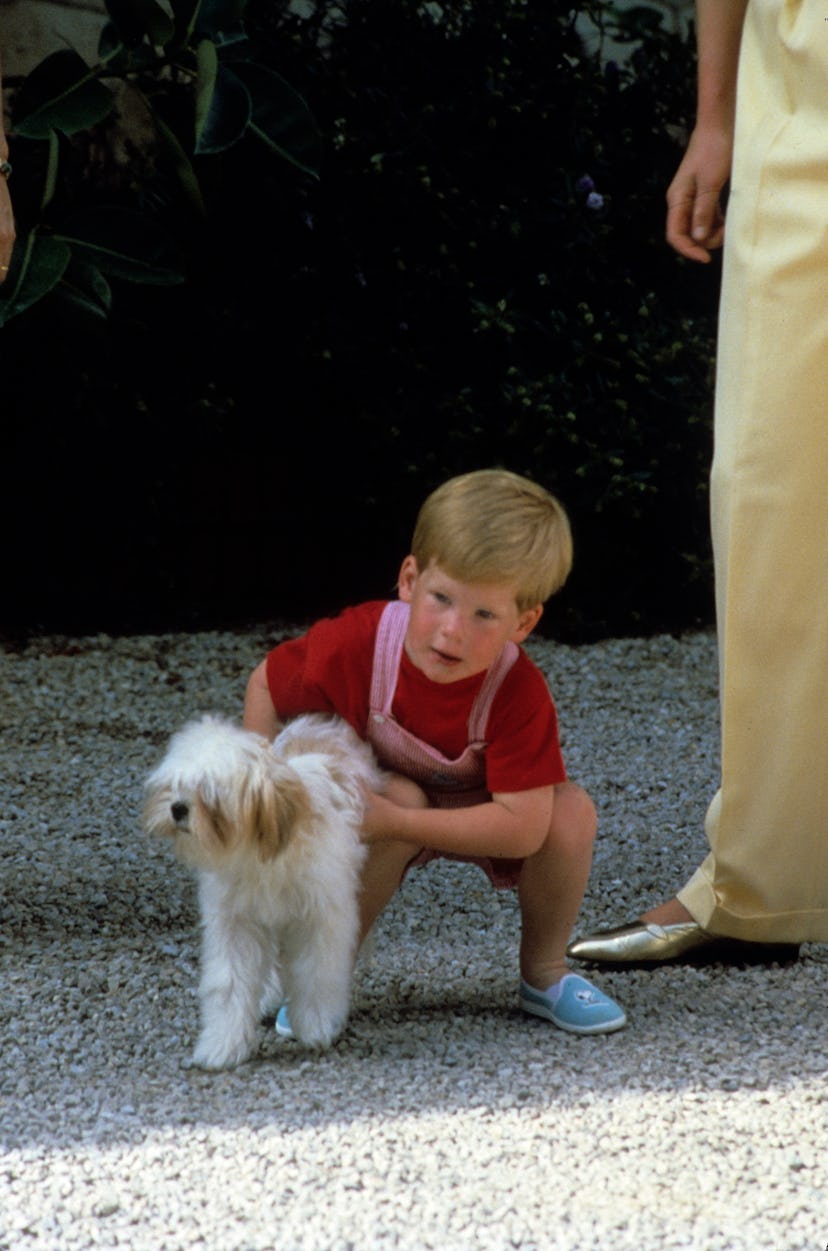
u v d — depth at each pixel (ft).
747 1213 16.42
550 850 21.43
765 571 22.97
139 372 50.83
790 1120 18.78
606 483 53.16
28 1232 15.94
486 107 52.65
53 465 50.49
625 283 54.80
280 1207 16.43
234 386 53.01
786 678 23.30
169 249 40.93
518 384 53.16
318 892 19.49
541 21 54.34
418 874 29.45
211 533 54.65
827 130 21.95
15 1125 18.52
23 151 43.88
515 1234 15.88
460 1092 19.49
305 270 52.26
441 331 53.88
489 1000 23.13
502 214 53.42
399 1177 17.12
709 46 26.00
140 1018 22.08
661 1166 17.48
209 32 39.93
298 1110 18.92
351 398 53.88
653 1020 22.36
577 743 40.73
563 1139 18.15
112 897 27.81
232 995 20.30
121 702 43.93
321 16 51.75
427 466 53.57
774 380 22.57
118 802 34.42
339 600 57.41
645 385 53.78
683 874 30.09
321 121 51.29
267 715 22.06
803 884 24.17
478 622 19.69
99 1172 17.24
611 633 55.21
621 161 55.98
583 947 25.02
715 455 23.73
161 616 53.88
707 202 26.32
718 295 57.52
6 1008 22.35
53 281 37.04
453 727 20.85
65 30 50.31
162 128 39.91
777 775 23.59
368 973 24.12
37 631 51.34
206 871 19.29
